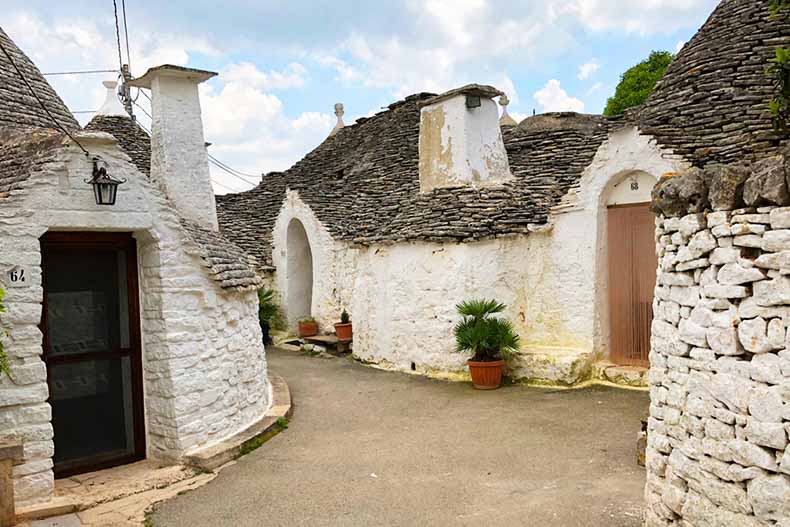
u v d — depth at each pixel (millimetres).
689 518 3932
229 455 7039
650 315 9953
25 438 5734
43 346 6551
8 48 9344
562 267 10664
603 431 7566
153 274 6863
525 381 10227
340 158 18312
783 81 4648
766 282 3398
